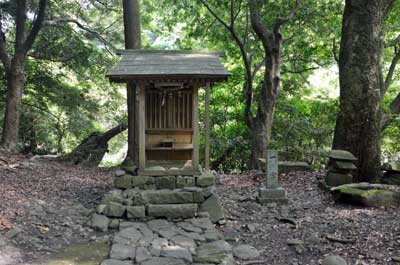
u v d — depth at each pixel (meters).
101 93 15.26
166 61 6.53
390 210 6.03
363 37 7.86
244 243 5.15
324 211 6.22
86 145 12.09
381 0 7.88
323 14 11.29
